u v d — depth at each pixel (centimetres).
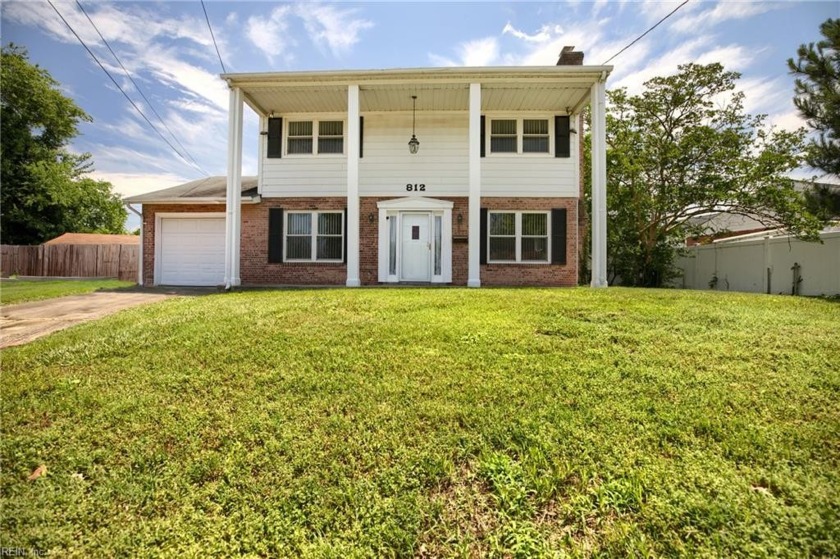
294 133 1225
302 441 251
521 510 196
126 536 187
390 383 327
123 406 298
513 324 499
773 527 175
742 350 393
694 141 1430
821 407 278
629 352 393
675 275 1616
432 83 1055
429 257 1186
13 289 1094
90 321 594
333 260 1201
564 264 1180
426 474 222
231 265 1070
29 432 267
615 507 193
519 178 1191
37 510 202
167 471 229
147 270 1227
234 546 182
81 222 2956
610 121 1576
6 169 2511
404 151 1200
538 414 273
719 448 231
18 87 2534
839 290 1031
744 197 1364
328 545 181
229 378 345
